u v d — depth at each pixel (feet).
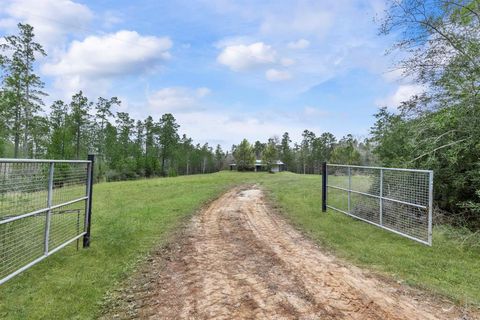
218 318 9.50
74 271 13.41
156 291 11.64
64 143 88.74
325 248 17.40
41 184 12.58
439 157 21.45
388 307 10.18
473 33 19.51
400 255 15.80
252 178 80.33
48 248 13.15
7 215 10.98
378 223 21.84
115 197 39.81
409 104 24.26
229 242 18.80
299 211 29.07
